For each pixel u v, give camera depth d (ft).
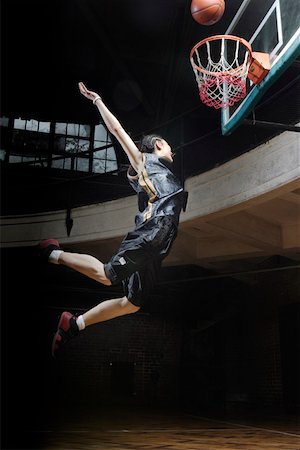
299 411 27.04
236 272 28.84
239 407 33.81
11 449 12.87
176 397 37.86
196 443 15.03
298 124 18.71
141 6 37.91
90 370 36.76
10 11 41.47
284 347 29.07
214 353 38.63
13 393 35.35
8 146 45.34
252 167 21.20
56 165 45.55
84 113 47.52
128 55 42.47
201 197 23.93
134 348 38.14
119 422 22.63
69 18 42.11
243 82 14.87
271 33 14.67
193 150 41.42
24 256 34.14
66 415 25.75
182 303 38.99
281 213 24.14
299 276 27.68
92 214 28.37
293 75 33.01
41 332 36.68
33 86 46.75
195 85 40.83
